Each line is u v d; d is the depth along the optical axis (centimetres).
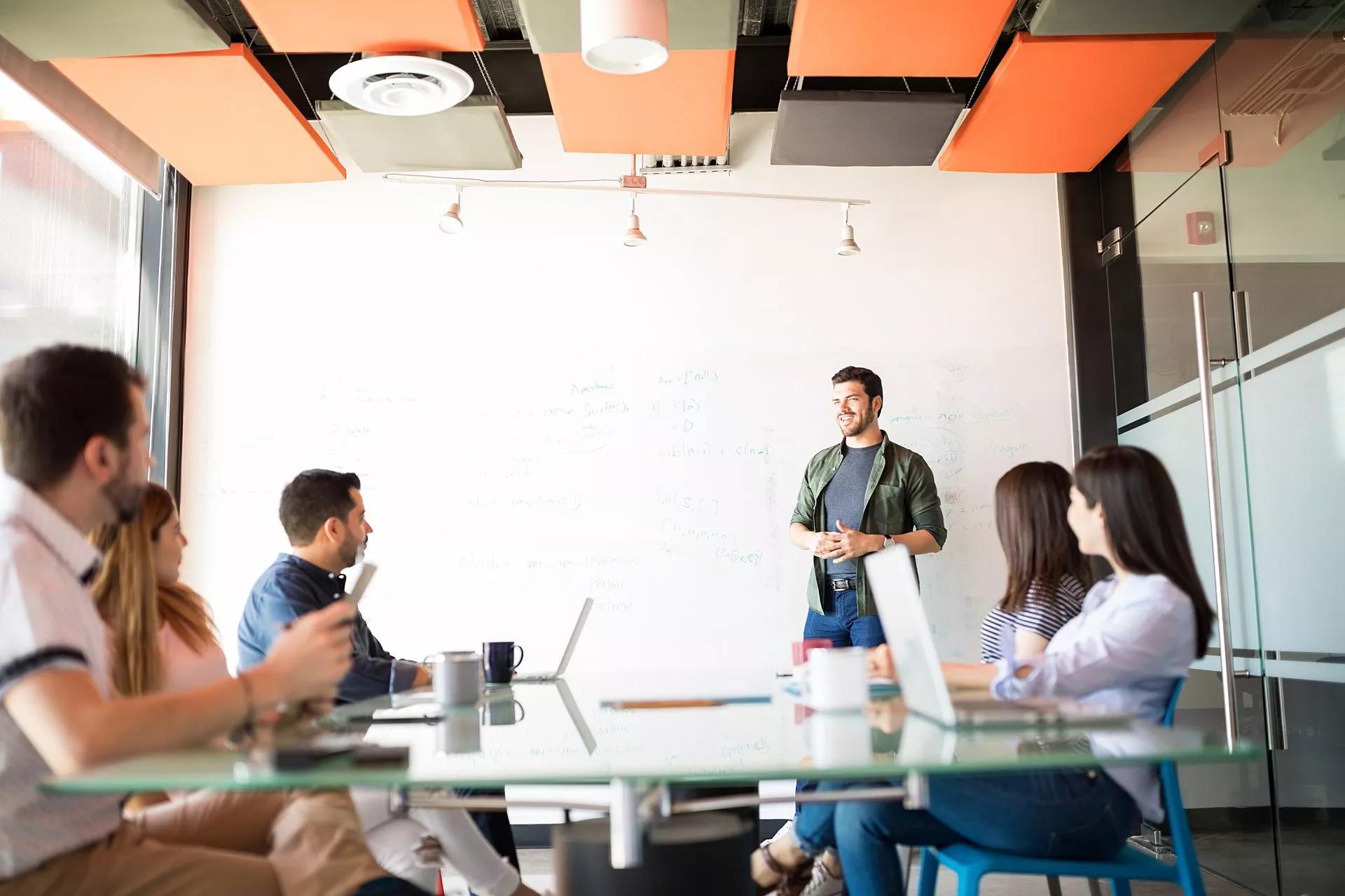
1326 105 284
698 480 446
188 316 455
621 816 118
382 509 447
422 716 183
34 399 143
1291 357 304
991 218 458
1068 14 314
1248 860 328
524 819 428
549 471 448
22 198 346
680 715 182
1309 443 295
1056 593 223
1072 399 448
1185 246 373
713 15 304
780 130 386
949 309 454
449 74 331
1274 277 314
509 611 441
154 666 185
